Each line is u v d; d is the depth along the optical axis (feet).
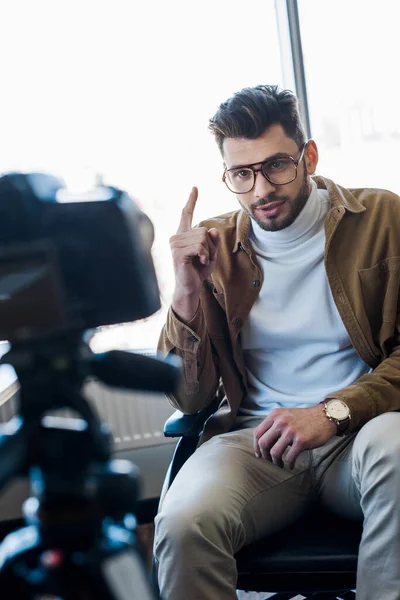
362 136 9.29
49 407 2.01
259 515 5.32
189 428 5.82
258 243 6.08
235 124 5.63
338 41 9.14
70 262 1.94
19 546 2.06
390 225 5.89
